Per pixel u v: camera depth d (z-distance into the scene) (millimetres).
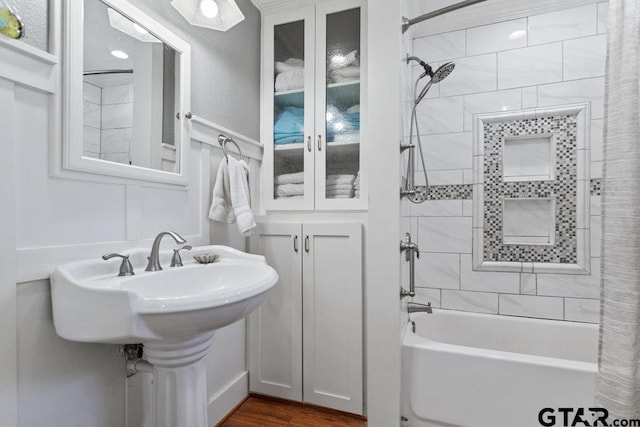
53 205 889
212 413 1541
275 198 1934
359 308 1652
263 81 1969
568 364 1202
